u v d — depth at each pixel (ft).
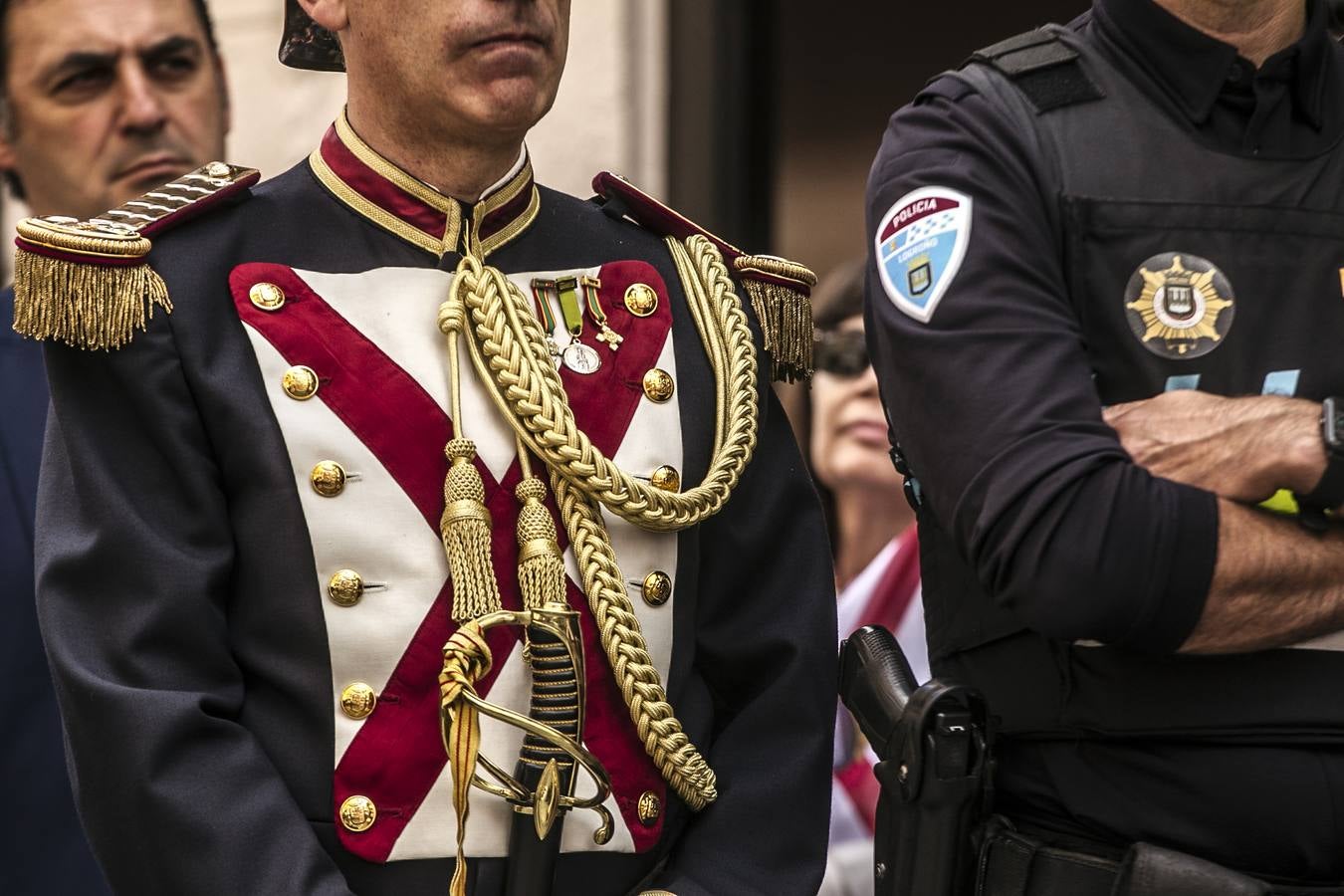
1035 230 25.36
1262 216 25.46
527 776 25.03
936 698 25.52
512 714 24.63
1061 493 23.90
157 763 24.29
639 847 26.07
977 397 24.58
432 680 25.09
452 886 24.71
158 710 24.39
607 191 28.96
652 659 26.37
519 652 25.43
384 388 25.57
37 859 33.73
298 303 25.79
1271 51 25.77
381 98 26.40
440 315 25.93
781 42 57.77
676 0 56.49
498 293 26.25
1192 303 25.18
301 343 25.50
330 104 57.11
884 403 27.32
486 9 25.53
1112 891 24.44
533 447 25.79
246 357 25.46
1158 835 24.85
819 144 58.13
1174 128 25.77
